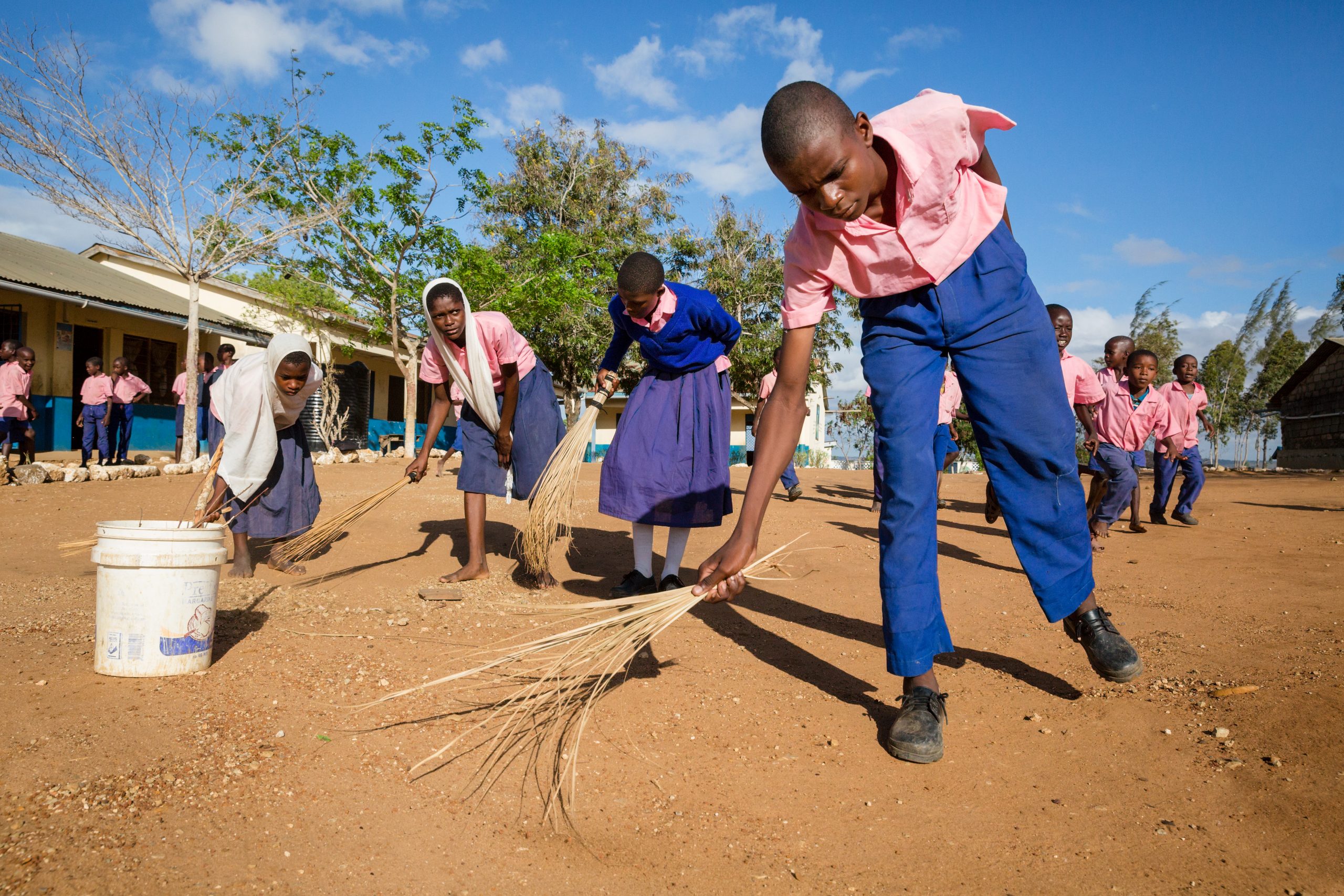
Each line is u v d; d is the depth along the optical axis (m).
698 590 2.46
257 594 4.34
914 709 2.60
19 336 15.14
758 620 4.06
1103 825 2.13
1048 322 2.65
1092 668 3.23
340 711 2.79
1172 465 8.01
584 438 4.59
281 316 20.59
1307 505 9.88
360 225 17.27
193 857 1.93
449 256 18.31
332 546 5.84
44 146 11.79
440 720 2.75
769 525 7.38
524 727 2.73
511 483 4.98
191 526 3.30
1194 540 6.77
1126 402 7.24
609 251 25.64
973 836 2.12
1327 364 28.78
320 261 17.62
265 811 2.15
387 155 16.81
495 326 4.55
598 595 4.55
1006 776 2.42
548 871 1.96
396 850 2.02
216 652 3.32
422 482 10.51
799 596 4.60
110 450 12.87
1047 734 2.67
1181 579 4.82
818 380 30.25
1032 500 2.78
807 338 2.55
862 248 2.49
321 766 2.40
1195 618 3.88
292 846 2.00
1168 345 38.66
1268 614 3.87
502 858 2.01
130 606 2.99
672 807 2.26
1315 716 2.56
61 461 13.28
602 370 4.80
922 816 2.22
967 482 14.57
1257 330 42.31
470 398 4.61
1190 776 2.33
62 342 15.80
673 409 4.37
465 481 4.79
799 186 2.28
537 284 19.31
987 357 2.62
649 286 4.06
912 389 2.64
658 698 2.99
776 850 2.07
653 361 4.41
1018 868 1.97
